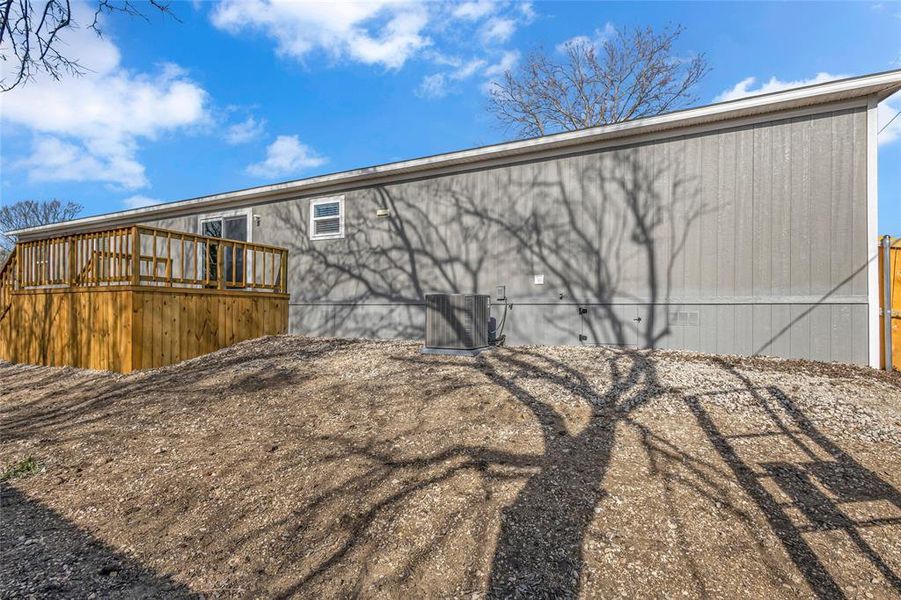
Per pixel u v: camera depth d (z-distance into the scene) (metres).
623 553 2.15
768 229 5.85
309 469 3.16
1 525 2.67
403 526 2.44
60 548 2.42
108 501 2.91
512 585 1.98
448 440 3.47
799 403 3.96
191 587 2.08
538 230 7.23
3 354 8.73
